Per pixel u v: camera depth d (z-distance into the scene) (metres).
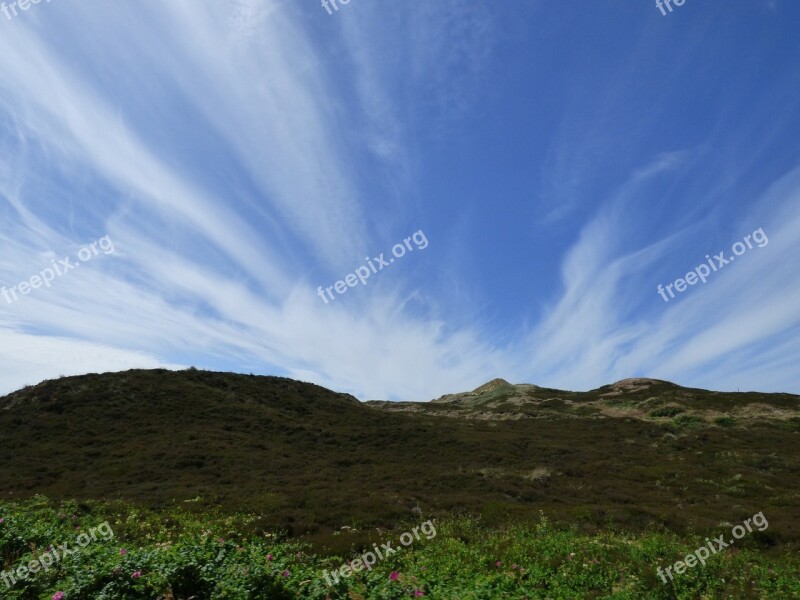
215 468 29.95
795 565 13.38
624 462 34.84
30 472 27.67
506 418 62.94
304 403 55.25
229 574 7.27
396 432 46.25
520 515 20.34
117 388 45.56
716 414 52.62
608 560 13.01
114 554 8.15
